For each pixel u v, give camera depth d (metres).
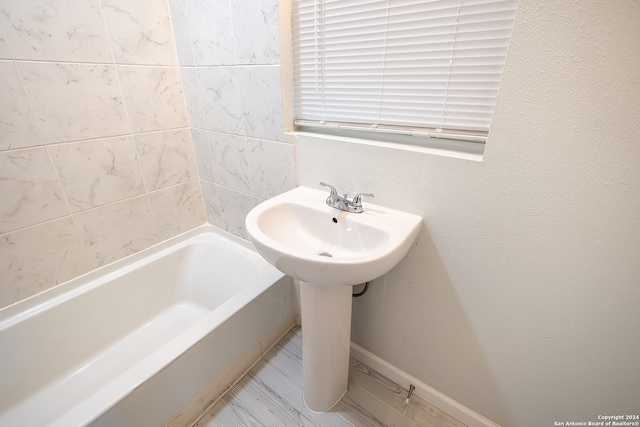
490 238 0.83
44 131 1.10
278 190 1.31
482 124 0.82
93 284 1.35
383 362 1.30
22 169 1.08
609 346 0.77
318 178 1.14
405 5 0.82
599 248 0.69
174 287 1.64
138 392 0.91
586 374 0.83
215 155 1.50
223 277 1.61
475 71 0.78
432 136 0.90
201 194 1.71
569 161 0.66
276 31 1.02
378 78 0.95
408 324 1.13
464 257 0.90
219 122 1.39
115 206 1.38
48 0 1.02
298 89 1.14
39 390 1.22
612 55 0.56
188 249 1.67
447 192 0.85
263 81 1.14
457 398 1.14
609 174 0.63
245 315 1.25
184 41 1.33
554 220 0.73
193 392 1.12
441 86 0.85
